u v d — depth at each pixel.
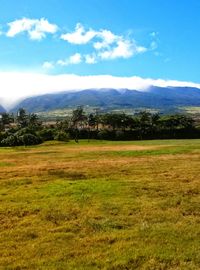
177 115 181.88
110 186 26.28
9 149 98.81
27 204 21.88
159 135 173.12
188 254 14.22
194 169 33.47
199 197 22.92
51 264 13.60
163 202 21.69
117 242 15.73
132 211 20.05
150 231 16.89
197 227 17.28
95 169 35.62
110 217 19.06
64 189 25.64
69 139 159.25
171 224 17.84
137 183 27.33
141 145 97.38
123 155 50.81
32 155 63.41
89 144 122.88
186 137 173.25
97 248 15.09
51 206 21.27
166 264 13.48
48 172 34.69
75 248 15.16
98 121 181.62
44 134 151.88
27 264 13.59
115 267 13.33
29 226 18.05
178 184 26.67
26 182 29.47
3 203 22.28
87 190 25.20
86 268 13.20
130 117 180.00
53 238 16.28
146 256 14.17
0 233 17.08
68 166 38.97
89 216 19.23
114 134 170.00
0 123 194.75
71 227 17.64
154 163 38.84
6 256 14.48
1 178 31.86
